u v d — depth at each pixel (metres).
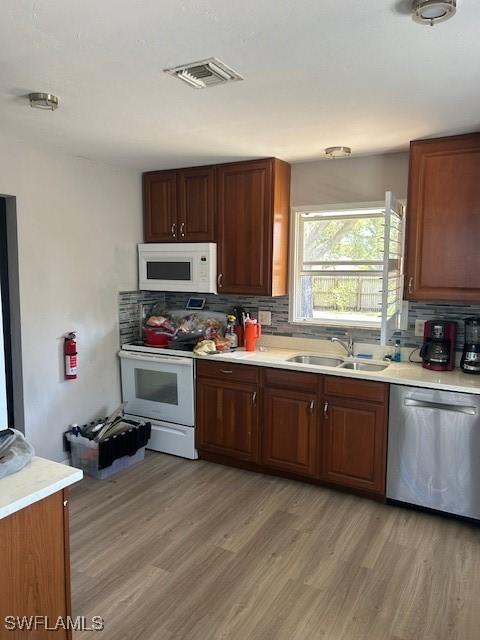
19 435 1.68
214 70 1.93
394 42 1.68
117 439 3.41
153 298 4.25
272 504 3.04
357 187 3.48
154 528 2.76
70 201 3.37
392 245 2.96
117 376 3.93
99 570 2.37
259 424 3.41
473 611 2.10
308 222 3.75
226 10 1.48
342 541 2.63
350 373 3.02
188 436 3.69
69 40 1.67
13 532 1.42
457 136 2.83
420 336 3.33
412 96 2.21
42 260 3.20
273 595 2.20
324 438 3.18
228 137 2.93
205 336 3.79
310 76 1.98
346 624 2.03
